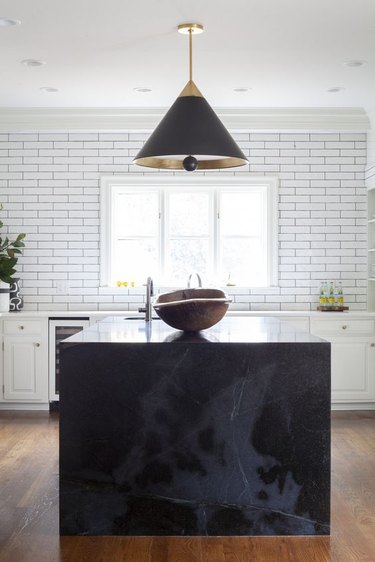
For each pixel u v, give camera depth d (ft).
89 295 23.98
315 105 22.13
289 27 14.84
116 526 12.34
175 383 12.32
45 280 24.03
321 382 12.28
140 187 24.13
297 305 24.00
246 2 13.48
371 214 23.98
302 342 12.30
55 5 13.62
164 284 24.18
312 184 23.98
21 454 17.15
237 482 12.33
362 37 15.46
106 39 15.60
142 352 12.31
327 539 12.08
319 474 12.30
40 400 22.20
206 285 24.11
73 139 23.85
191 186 24.02
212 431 12.34
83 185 23.93
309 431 12.30
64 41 15.72
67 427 12.34
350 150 23.98
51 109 22.53
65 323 22.17
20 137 23.85
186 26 14.71
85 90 20.10
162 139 13.10
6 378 22.20
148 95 20.70
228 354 12.30
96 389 12.34
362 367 22.35
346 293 24.12
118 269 24.26
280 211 24.04
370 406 22.66
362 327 22.40
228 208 24.26
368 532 12.34
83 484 12.34
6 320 22.13
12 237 24.00
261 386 12.30
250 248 24.38
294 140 23.93
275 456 12.31
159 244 24.22
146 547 11.77
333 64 17.48
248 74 18.37
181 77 18.67
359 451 17.53
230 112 22.40
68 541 12.01
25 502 13.74
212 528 12.34
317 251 24.08
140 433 12.34
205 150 12.91
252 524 12.34
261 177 23.90
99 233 23.98
